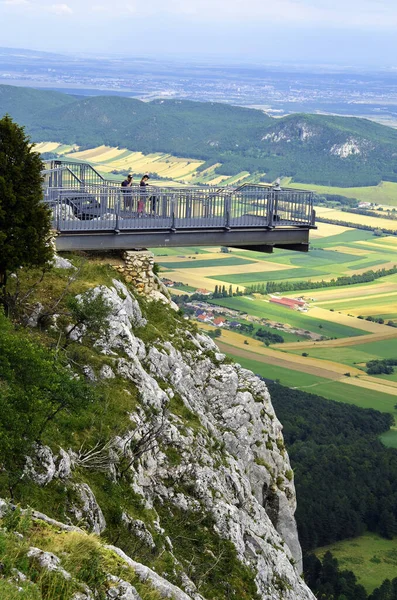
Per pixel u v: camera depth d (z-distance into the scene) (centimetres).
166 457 3612
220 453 4112
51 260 3972
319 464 14188
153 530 3138
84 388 2947
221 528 3547
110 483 3086
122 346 3919
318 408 18300
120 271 4888
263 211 5381
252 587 3425
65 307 3950
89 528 2756
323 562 11662
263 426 4734
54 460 2812
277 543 4078
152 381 3906
